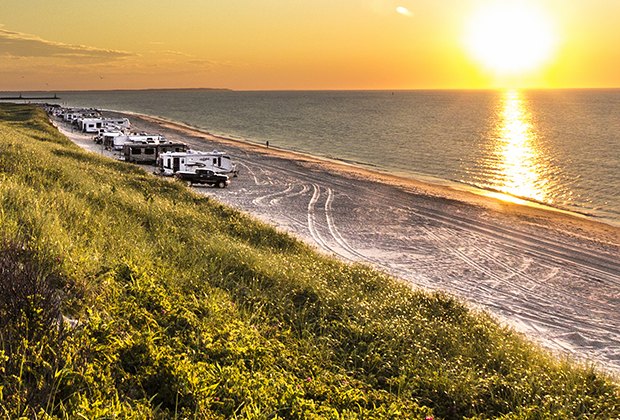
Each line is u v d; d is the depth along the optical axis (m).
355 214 35.84
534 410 7.36
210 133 105.25
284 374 6.92
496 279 23.77
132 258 10.22
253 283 11.50
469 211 38.34
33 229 9.13
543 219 36.78
